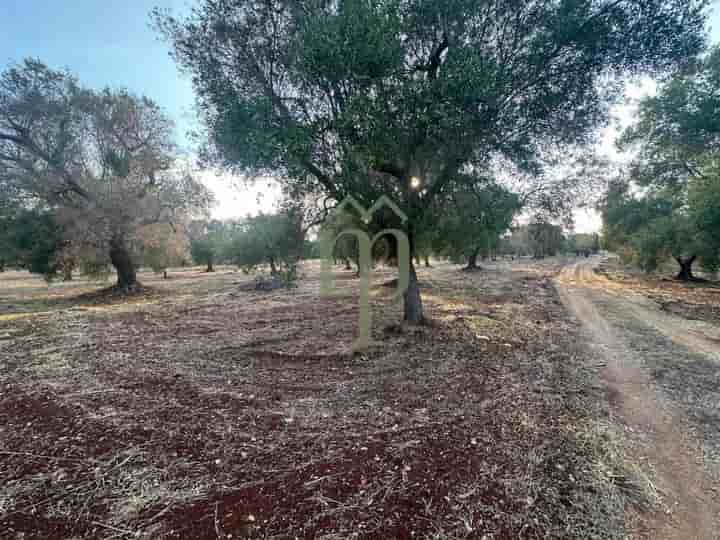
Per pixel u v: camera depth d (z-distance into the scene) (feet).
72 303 39.32
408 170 16.79
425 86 12.58
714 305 31.58
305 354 16.81
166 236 52.39
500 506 6.59
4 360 16.29
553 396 11.82
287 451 8.44
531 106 14.73
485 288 45.57
